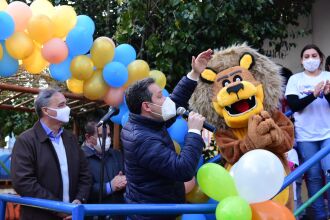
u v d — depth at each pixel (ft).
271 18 19.84
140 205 7.86
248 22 18.24
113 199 12.92
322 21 21.42
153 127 9.11
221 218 8.80
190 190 11.85
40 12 13.08
